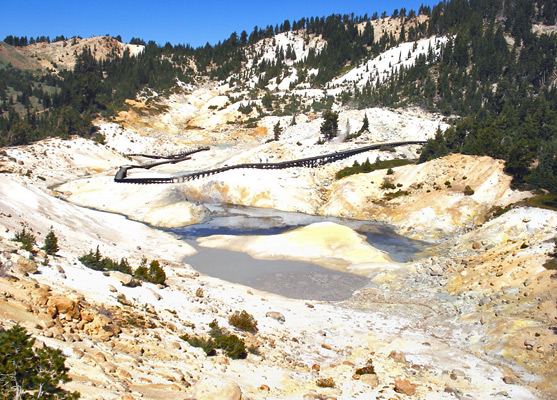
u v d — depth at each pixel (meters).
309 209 104.62
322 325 41.12
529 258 51.47
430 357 35.31
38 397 14.26
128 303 30.95
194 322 33.22
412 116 176.00
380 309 47.75
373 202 101.94
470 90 198.88
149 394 17.69
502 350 36.12
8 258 28.03
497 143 99.31
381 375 30.11
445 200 91.19
